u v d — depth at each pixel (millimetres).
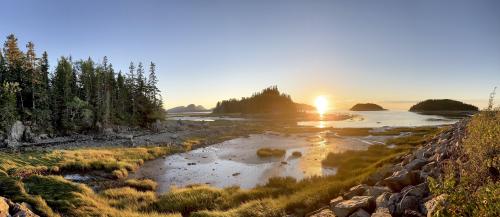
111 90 89438
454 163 10805
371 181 16141
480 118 13492
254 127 91812
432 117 169625
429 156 16938
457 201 5059
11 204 12812
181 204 19172
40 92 71688
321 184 20250
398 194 10656
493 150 8703
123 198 21359
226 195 21109
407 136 54375
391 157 24406
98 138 66188
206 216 15359
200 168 34906
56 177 24625
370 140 57531
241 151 47156
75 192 20672
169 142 57719
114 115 85625
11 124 59500
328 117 169500
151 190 25719
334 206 12578
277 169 33281
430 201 8602
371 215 10352
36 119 66812
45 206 16828
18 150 45969
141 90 94750
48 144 56781
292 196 17906
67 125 71438
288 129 83875
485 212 4555
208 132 76625
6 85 62094
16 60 71688
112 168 32781
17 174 26953
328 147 49562
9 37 72375
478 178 7777
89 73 87125
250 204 16906
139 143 56625
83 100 83375
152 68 96438
